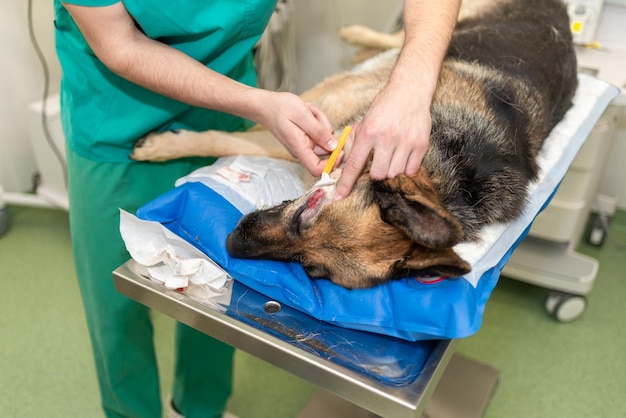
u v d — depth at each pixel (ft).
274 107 4.04
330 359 3.33
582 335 8.70
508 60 5.81
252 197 4.35
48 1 9.96
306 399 7.68
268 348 3.42
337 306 3.63
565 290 8.60
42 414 7.25
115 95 4.98
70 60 4.97
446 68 5.50
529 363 8.20
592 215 11.09
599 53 8.29
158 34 4.65
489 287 3.78
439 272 3.29
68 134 5.32
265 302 3.77
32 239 10.32
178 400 6.79
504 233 4.26
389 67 6.17
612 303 9.29
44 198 10.06
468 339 8.59
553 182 4.94
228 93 4.25
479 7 7.11
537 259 8.67
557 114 5.68
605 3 9.02
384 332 3.53
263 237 3.86
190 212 4.06
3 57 9.93
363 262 3.71
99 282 5.60
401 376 3.26
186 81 4.34
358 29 8.80
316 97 6.15
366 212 3.87
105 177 5.27
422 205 3.37
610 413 7.42
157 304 3.78
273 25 9.07
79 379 7.72
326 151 4.20
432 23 4.31
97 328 5.82
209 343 6.23
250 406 7.56
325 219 3.92
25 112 10.55
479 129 4.84
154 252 3.79
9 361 7.94
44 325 8.54
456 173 4.45
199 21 4.68
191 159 5.73
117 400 6.24
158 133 5.36
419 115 3.83
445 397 7.27
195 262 3.71
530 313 9.15
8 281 9.34
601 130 7.51
